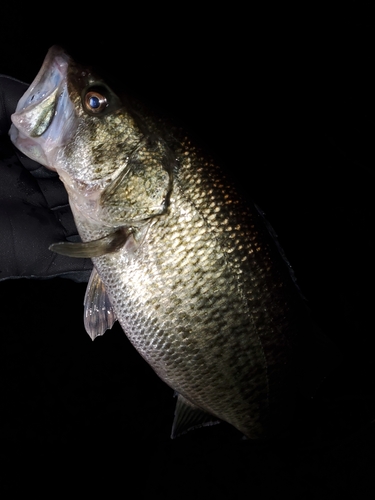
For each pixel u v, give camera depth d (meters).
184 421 0.32
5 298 0.52
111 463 0.50
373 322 0.52
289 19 0.70
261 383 0.29
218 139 0.67
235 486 0.50
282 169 0.64
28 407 0.51
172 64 0.70
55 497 0.48
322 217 0.59
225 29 0.72
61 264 0.38
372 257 0.56
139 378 0.53
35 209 0.37
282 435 0.32
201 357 0.28
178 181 0.27
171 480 0.50
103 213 0.28
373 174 0.62
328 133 0.65
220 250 0.27
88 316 0.32
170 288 0.27
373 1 0.68
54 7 0.68
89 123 0.28
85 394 0.52
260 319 0.28
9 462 0.49
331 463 0.49
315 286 0.55
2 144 0.38
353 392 0.41
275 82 0.69
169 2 0.71
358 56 0.69
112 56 0.69
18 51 0.65
